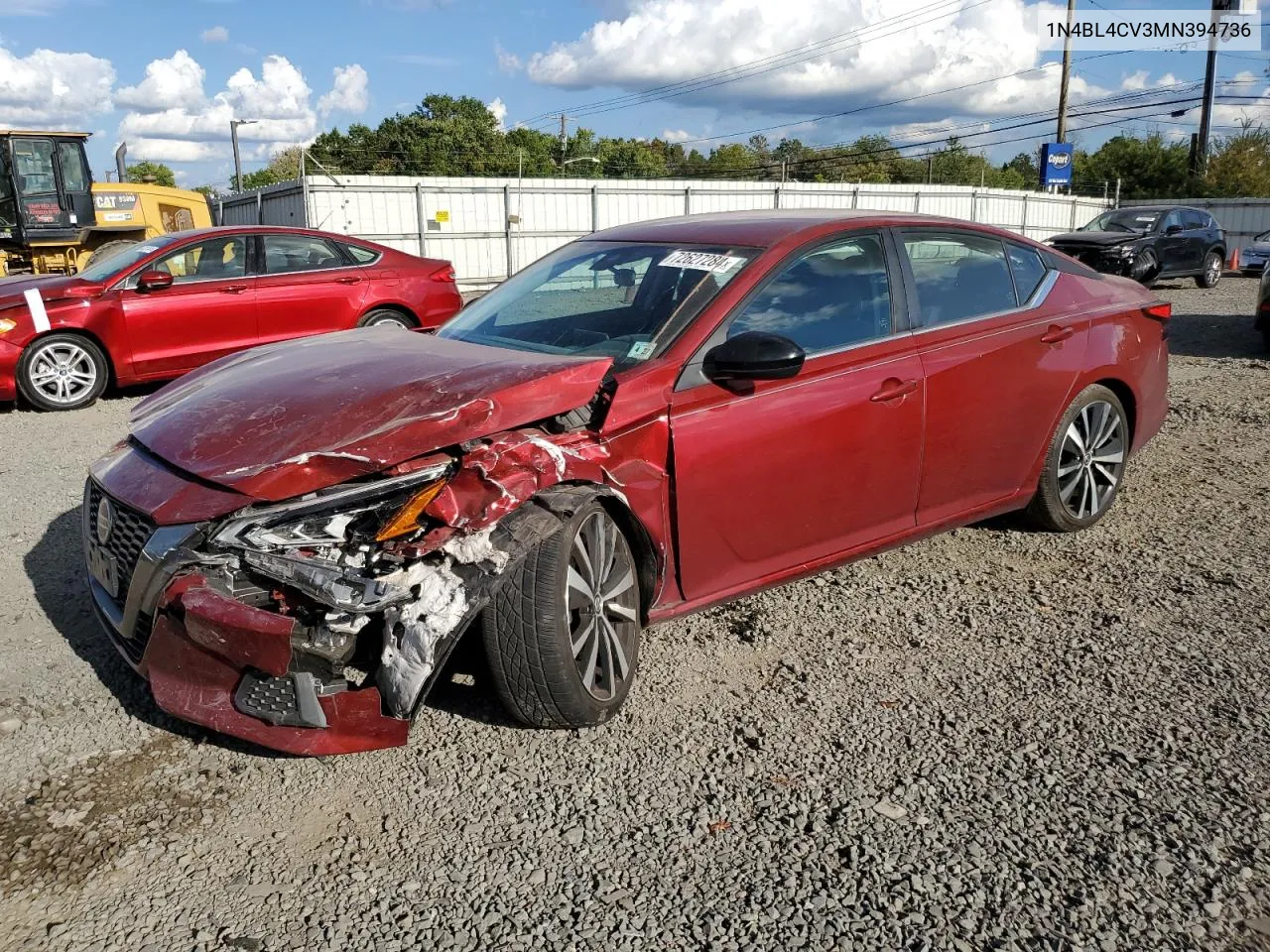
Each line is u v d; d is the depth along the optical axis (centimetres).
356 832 264
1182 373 958
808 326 361
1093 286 479
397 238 2528
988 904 236
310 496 269
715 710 325
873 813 271
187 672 275
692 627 387
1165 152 4950
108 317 862
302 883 244
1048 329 438
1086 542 476
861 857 253
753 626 387
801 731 312
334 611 260
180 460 286
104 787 282
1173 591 418
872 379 369
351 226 2473
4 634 380
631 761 295
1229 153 4488
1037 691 336
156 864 251
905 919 232
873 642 373
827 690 337
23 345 836
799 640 375
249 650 258
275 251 954
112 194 1551
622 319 356
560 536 286
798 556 365
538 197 2684
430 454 282
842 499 369
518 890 242
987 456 421
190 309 900
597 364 311
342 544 267
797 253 367
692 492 326
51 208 1464
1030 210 3544
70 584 431
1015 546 471
